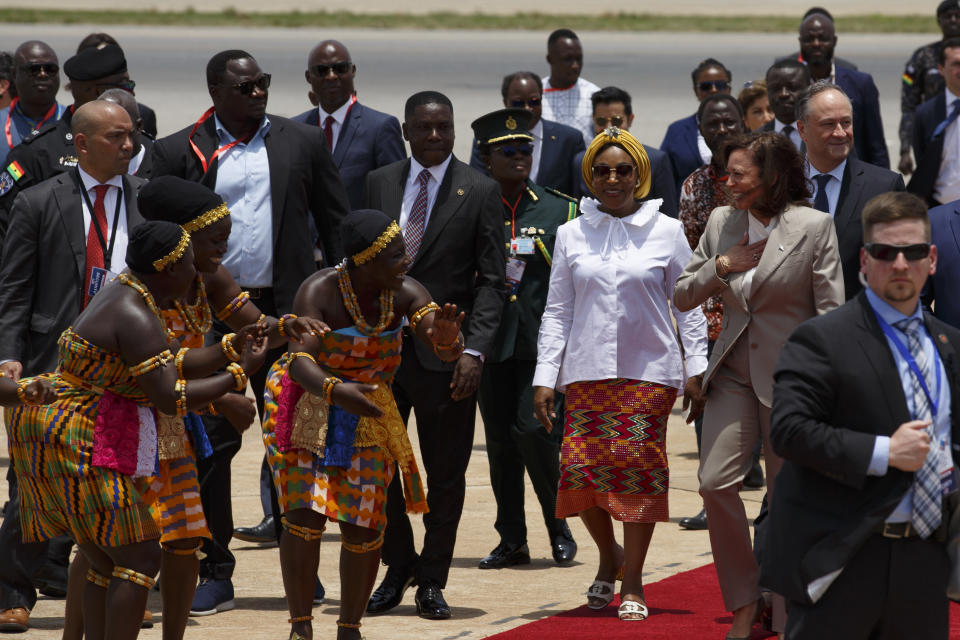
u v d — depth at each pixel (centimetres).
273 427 2022
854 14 18675
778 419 1502
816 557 1488
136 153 2623
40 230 2198
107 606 1788
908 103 4847
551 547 2703
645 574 2520
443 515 2300
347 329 2008
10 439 1831
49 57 3375
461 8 19312
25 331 2195
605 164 2298
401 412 2378
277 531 2502
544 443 2536
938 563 1508
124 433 1792
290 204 2406
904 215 1491
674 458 3534
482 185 2381
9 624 2169
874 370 1498
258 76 2386
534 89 3488
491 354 2505
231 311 2064
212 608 2291
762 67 12525
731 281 2097
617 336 2270
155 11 17525
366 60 13075
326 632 2183
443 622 2242
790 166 2081
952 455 1517
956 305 2198
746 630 2069
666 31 16950
